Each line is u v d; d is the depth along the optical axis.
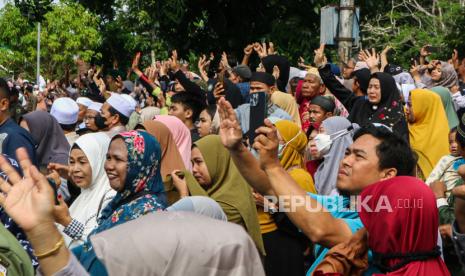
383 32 27.39
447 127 7.38
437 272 3.42
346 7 10.57
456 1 27.48
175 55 10.42
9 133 6.03
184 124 6.95
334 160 5.80
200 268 2.52
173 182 5.57
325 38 10.66
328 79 8.61
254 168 3.98
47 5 10.78
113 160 4.53
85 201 5.59
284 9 15.12
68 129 8.46
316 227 3.59
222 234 2.57
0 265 3.51
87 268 3.09
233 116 3.95
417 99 7.36
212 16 14.98
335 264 3.44
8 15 35.22
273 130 3.66
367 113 7.61
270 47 10.48
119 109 7.53
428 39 26.02
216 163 5.41
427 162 7.29
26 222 2.52
